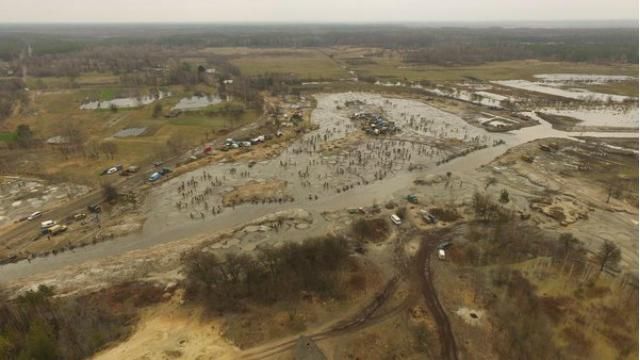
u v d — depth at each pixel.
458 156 125.88
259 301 63.62
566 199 96.50
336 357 54.16
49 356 52.12
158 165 117.75
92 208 92.62
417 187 104.06
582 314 60.34
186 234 84.56
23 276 72.19
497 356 54.34
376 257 75.56
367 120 163.88
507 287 66.31
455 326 59.16
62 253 78.44
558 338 56.56
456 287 67.00
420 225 86.25
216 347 55.91
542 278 68.19
